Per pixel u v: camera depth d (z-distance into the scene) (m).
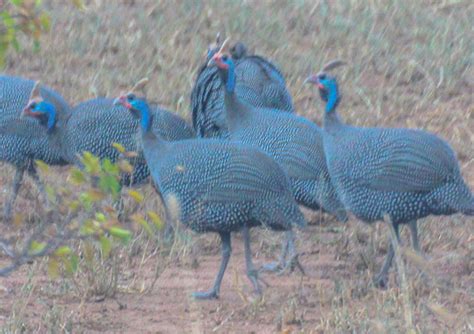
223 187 19.14
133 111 20.02
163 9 37.25
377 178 19.36
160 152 19.88
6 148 23.50
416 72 32.78
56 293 19.31
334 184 20.25
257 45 34.28
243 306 18.95
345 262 21.62
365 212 19.86
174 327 17.94
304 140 21.50
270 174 19.31
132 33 35.28
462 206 19.38
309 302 19.22
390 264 20.02
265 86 24.45
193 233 22.20
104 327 17.86
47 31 12.91
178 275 20.66
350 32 35.62
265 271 20.98
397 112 30.17
